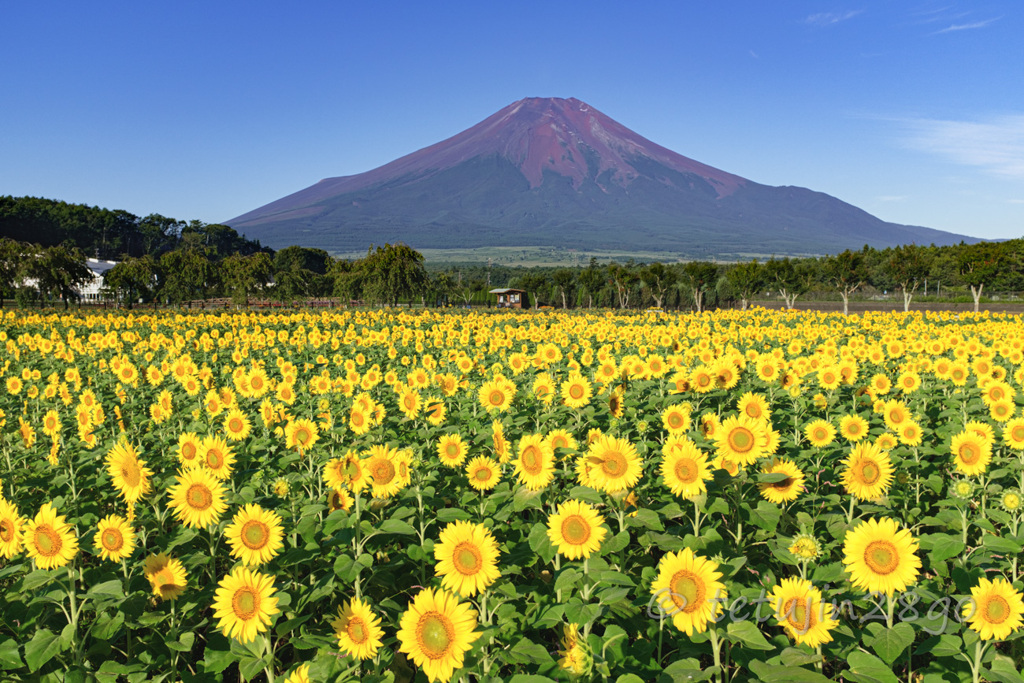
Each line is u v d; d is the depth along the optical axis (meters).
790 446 7.80
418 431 8.52
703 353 14.82
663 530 4.75
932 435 9.03
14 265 59.31
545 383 9.26
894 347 15.81
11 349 20.70
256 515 4.38
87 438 8.36
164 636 4.55
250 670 4.13
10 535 4.55
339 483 5.35
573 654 3.87
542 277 115.50
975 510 6.39
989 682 4.05
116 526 4.64
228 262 91.56
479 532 4.04
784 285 84.75
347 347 22.69
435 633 3.67
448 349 21.16
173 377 14.30
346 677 4.09
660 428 8.79
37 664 4.11
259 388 11.54
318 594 4.46
